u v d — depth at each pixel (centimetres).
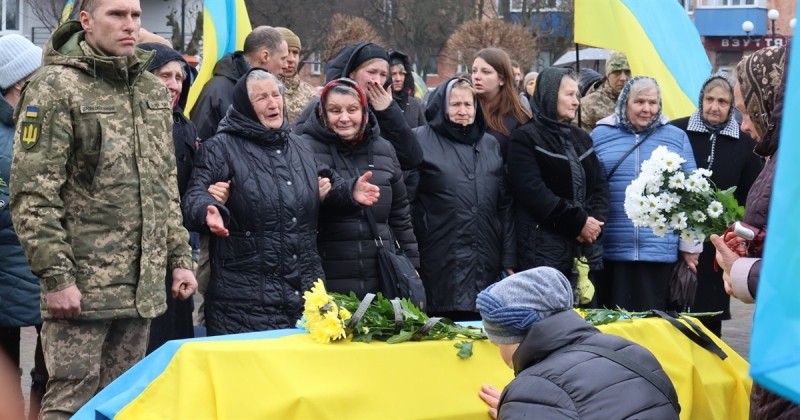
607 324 508
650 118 783
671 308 795
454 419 427
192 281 541
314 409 400
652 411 357
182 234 542
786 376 176
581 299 738
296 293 577
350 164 635
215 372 402
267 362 408
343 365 420
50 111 483
